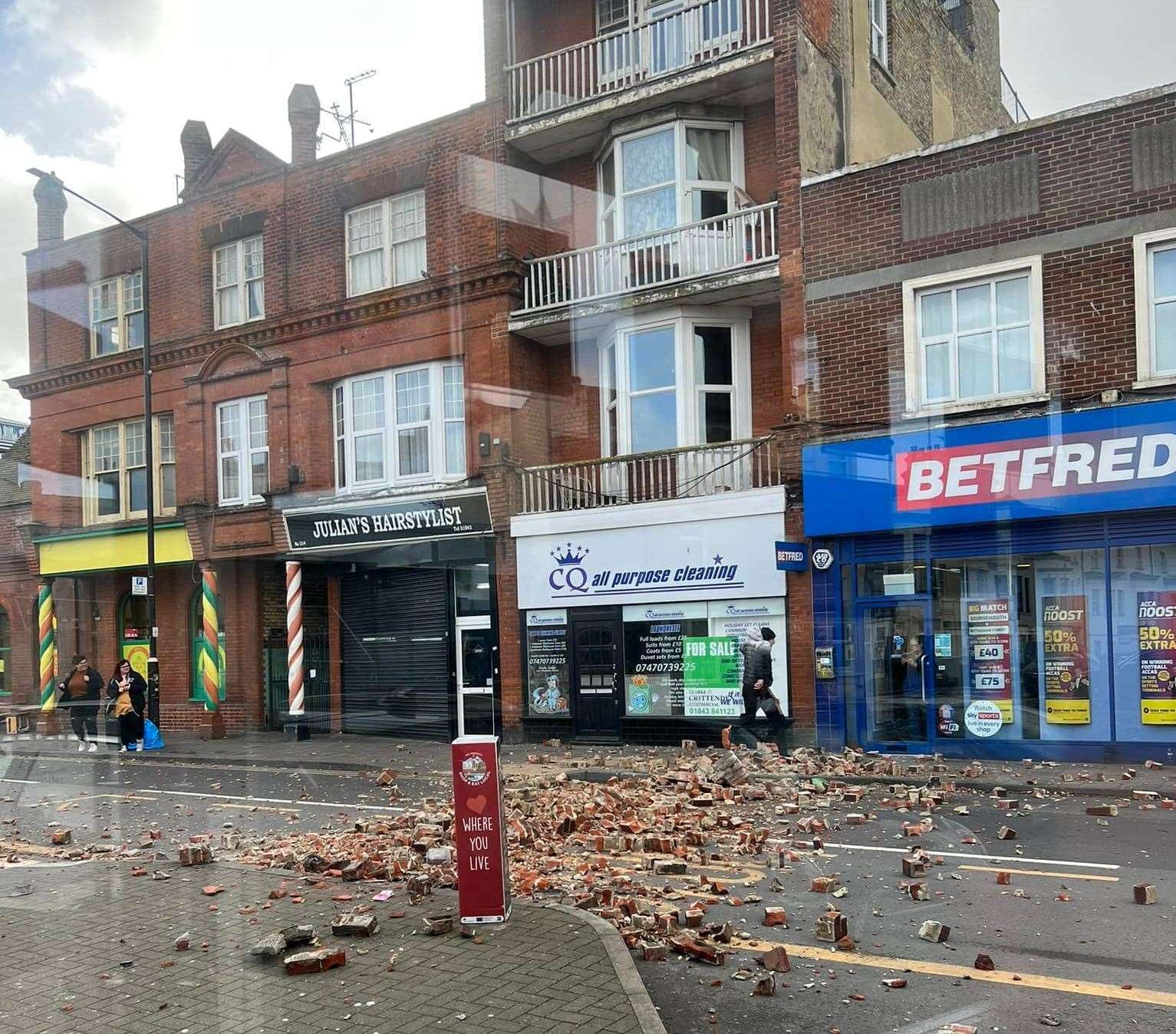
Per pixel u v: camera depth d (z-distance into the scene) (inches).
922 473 226.4
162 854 213.3
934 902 161.3
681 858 198.1
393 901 164.6
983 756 257.6
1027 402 210.4
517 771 302.7
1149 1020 110.2
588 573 303.0
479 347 269.1
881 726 269.4
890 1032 109.6
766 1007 119.0
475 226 276.7
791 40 354.0
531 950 134.7
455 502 264.1
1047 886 168.6
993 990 121.5
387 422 252.4
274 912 159.0
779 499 290.0
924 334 218.7
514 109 298.2
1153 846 194.7
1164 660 237.0
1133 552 222.1
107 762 258.5
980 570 243.8
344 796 257.3
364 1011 113.9
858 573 256.5
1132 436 202.8
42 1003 119.6
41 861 209.9
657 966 135.3
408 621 258.8
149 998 120.3
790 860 194.4
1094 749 248.4
